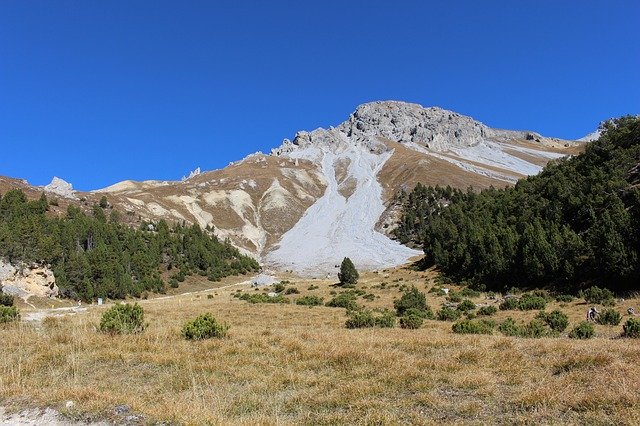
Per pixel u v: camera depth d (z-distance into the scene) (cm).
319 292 7712
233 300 6116
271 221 19925
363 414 878
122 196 18412
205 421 814
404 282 8150
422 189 18788
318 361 1355
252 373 1215
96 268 8344
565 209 7212
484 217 9481
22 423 838
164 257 11481
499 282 6531
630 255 4731
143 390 1064
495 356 1366
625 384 958
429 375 1148
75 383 1062
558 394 928
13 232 7219
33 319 2884
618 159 7606
